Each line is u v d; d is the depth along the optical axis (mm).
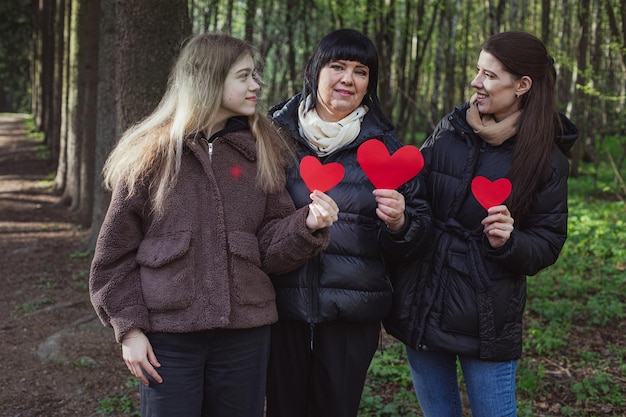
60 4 15883
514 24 14172
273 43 12555
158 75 4727
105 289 2105
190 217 2148
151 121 2230
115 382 4441
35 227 10219
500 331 2395
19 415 3998
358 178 2439
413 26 12719
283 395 2555
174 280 2107
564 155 2441
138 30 4668
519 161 2316
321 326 2443
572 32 19703
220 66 2174
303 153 2477
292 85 12258
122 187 2154
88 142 10109
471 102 2463
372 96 2549
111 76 7594
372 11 10898
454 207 2449
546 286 6547
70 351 4871
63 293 6805
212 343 2174
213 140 2236
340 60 2418
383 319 2566
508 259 2291
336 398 2488
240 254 2160
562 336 5176
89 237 8578
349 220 2410
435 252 2473
